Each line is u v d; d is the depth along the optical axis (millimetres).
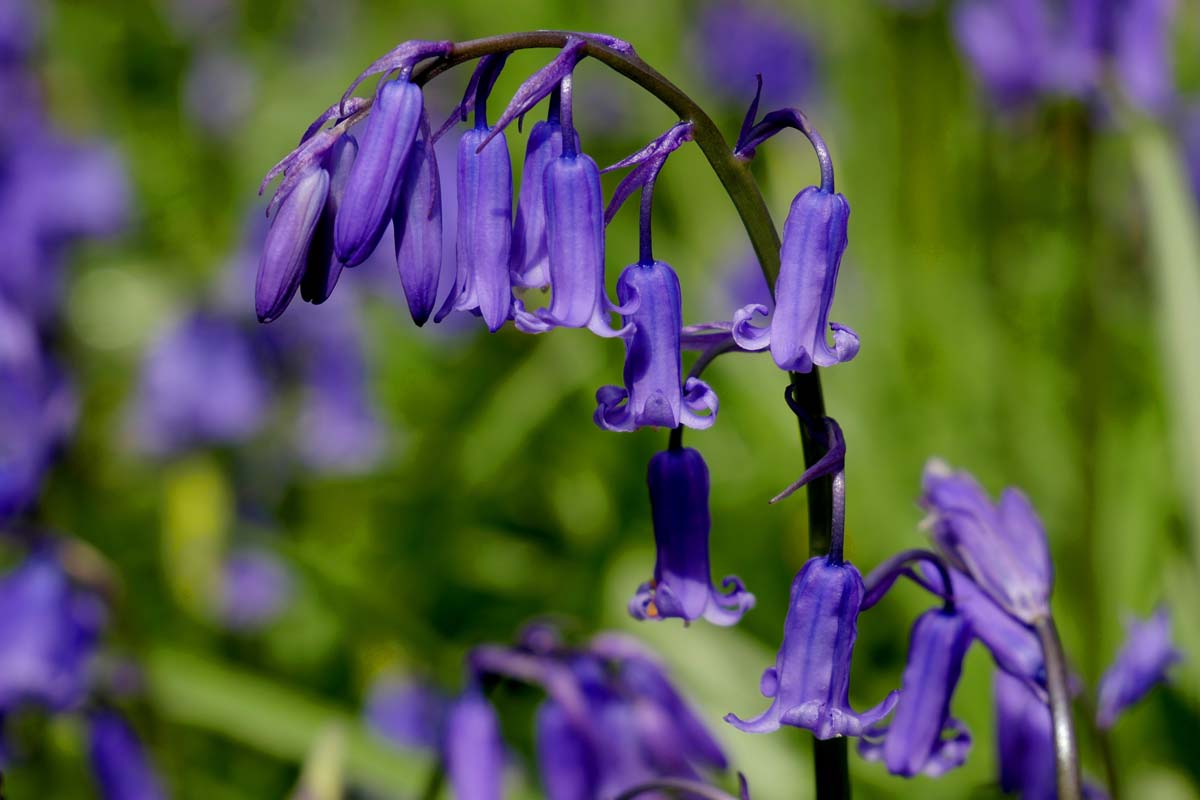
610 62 2809
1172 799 5742
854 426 6895
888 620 6863
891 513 6715
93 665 5633
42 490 6352
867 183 8492
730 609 3445
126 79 12867
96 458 8633
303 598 7824
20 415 7652
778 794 5648
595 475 8125
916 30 8344
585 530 7953
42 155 9414
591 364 8281
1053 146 7375
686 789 3506
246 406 8281
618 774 4332
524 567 7914
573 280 2793
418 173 2734
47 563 5555
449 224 8898
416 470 8602
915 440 7449
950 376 7824
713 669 6148
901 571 3289
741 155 2906
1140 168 5793
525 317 2793
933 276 8117
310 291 2820
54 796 6203
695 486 3141
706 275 8680
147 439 8273
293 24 12125
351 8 12047
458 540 8086
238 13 12305
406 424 9047
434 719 6461
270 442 8453
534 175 2879
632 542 7633
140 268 10586
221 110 11188
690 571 3176
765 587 7398
